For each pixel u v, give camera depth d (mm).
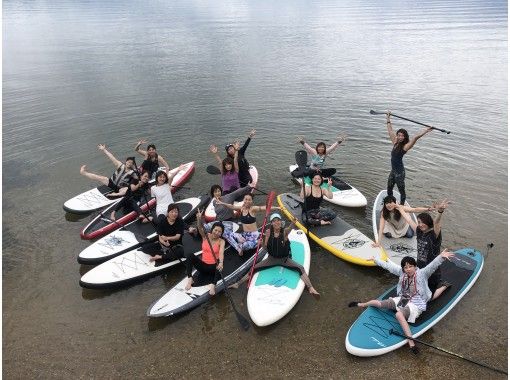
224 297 7586
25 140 15805
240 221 9039
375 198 11117
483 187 11250
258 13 69812
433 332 6562
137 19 60688
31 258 8984
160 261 8391
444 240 8930
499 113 17172
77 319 7227
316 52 32375
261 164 13523
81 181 12633
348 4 86312
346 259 8430
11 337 6855
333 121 16938
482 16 50938
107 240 9156
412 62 27500
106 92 21906
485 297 7246
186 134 16125
